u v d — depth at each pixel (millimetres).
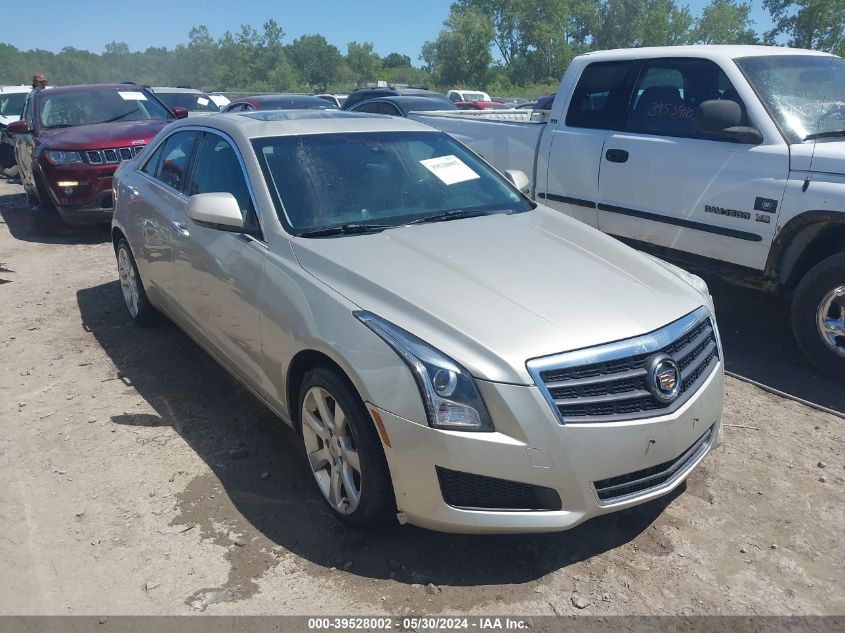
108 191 8586
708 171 5094
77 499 3467
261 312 3492
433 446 2709
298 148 4059
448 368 2725
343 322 3004
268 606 2783
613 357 2811
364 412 2926
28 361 5090
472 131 7094
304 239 3508
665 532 3227
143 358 5105
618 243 3887
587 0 65562
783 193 4672
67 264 7707
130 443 3967
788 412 4297
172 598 2828
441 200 4102
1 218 10461
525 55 69625
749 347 5246
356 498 3064
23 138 9523
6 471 3709
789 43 41375
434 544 3137
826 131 4836
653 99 5617
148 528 3246
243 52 84500
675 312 3121
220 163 4230
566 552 3102
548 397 2703
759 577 2953
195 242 4148
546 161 6320
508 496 2744
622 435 2789
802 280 4688
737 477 3637
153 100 10344
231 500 3445
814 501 3439
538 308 2959
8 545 3146
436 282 3109
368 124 4484
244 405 4398
